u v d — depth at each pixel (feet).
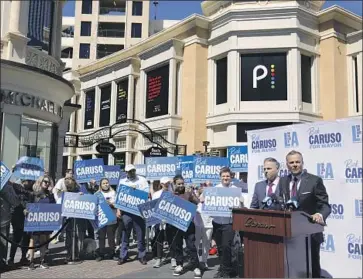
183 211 24.85
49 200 28.99
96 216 28.99
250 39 75.31
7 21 40.60
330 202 21.21
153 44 92.99
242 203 24.49
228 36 76.84
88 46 175.73
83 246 30.50
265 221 16.99
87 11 177.99
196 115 79.56
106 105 102.27
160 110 85.20
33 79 39.83
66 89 45.21
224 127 77.00
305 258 16.90
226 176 25.32
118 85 99.50
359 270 19.85
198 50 80.84
